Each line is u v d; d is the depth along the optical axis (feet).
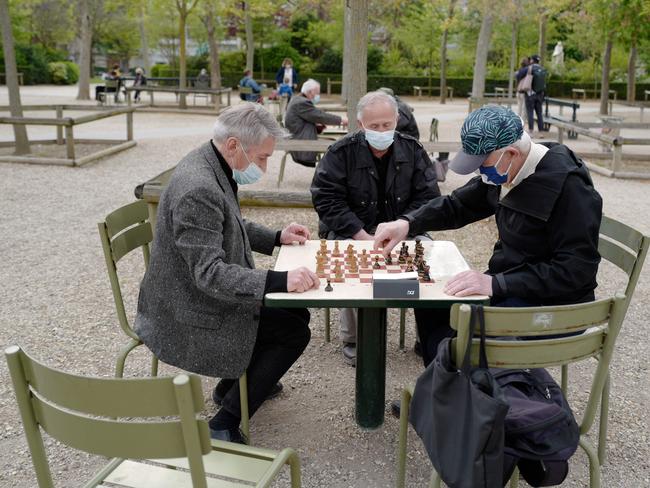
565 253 8.34
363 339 9.98
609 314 7.11
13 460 9.60
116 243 9.78
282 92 72.90
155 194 15.81
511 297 8.91
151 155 38.09
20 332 13.93
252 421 10.71
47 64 125.49
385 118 11.66
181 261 8.62
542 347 6.72
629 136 51.83
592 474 7.56
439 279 8.92
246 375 9.55
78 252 19.74
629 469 9.52
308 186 29.86
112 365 12.53
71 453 9.78
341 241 11.05
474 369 6.55
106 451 5.43
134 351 13.19
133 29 139.95
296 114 28.32
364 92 22.95
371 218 12.66
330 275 8.95
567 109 81.00
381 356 10.08
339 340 13.85
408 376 12.26
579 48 110.42
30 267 18.30
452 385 6.52
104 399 5.20
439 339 9.62
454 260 9.84
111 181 30.50
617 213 25.72
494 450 6.19
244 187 29.27
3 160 34.50
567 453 6.74
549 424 6.67
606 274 18.24
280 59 123.24
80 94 84.33
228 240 8.73
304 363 12.78
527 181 8.61
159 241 8.70
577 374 12.43
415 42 111.96
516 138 8.31
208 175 8.50
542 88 49.16
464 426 6.38
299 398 11.45
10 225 22.72
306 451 9.86
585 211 8.31
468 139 8.32
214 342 8.70
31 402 5.81
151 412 5.16
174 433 5.22
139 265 18.54
